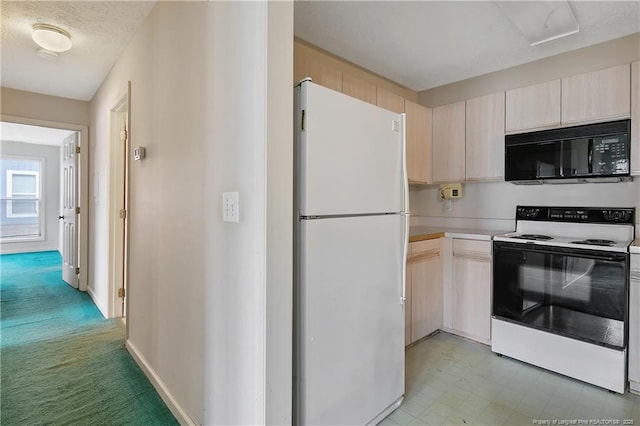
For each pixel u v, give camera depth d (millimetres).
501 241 2488
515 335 2398
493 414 1811
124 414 1790
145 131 2184
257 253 1204
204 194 1535
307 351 1376
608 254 2014
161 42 1952
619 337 1979
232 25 1338
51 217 7180
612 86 2248
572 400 1935
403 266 1877
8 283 4434
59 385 2059
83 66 2924
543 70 2742
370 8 2082
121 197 3252
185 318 1704
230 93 1353
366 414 1651
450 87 3316
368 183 1654
